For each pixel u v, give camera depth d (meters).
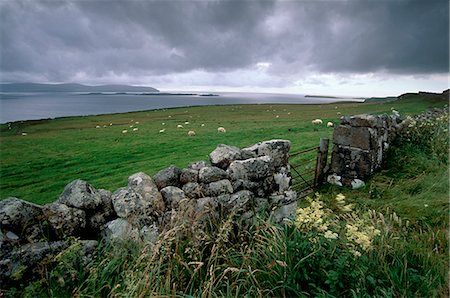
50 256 3.11
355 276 3.29
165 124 38.03
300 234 3.88
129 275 3.10
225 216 4.66
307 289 3.42
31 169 16.64
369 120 7.86
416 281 3.54
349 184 7.96
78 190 3.66
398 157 8.79
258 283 3.35
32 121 57.22
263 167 5.32
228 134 24.22
